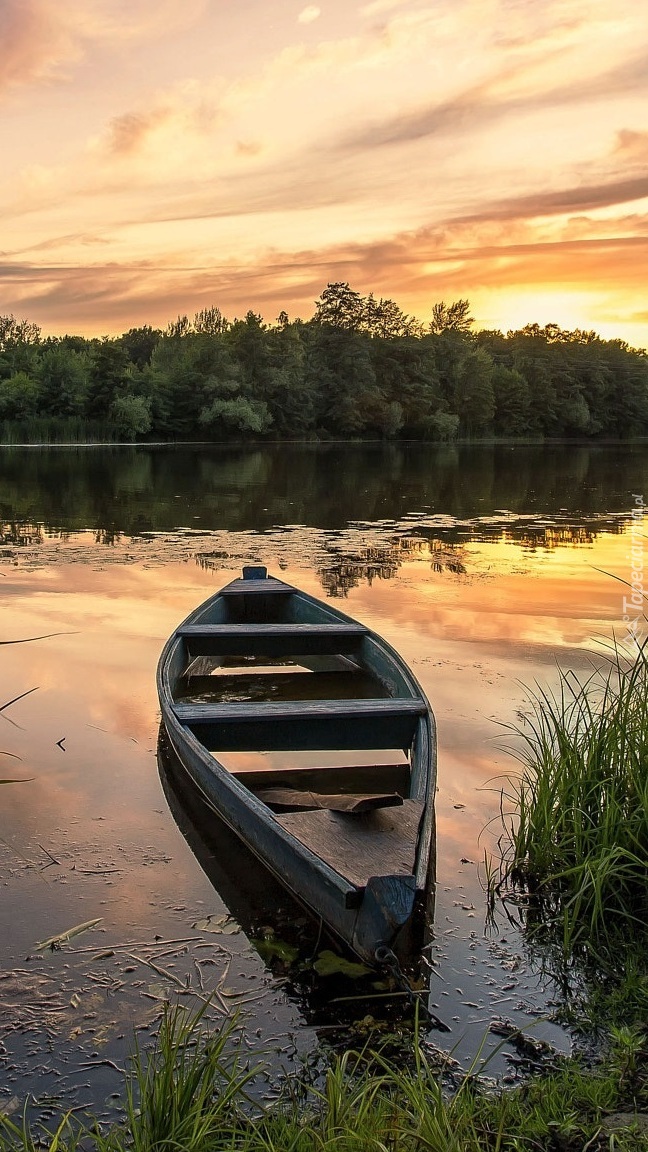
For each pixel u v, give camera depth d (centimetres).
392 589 879
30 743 476
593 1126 213
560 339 11294
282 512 1583
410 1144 198
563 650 654
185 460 3350
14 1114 227
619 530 1339
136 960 291
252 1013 267
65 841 370
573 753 377
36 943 299
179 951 296
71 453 3838
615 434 9075
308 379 6594
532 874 350
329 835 327
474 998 276
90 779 432
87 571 961
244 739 453
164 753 465
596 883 314
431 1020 265
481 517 1516
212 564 1016
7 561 1019
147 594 846
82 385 5488
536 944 306
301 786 439
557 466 3206
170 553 1094
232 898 329
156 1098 207
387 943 272
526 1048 252
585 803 365
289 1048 252
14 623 725
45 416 5328
